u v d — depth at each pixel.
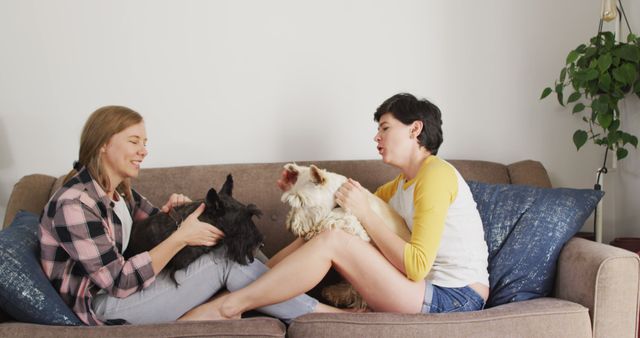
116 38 2.24
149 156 2.29
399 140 1.61
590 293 1.37
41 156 2.26
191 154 2.31
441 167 1.52
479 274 1.52
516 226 1.66
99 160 1.44
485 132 2.39
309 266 1.41
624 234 2.37
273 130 2.33
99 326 1.25
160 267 1.40
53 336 1.19
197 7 2.26
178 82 2.28
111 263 1.34
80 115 2.25
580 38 2.36
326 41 2.31
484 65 2.36
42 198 1.98
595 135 2.28
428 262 1.40
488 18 2.35
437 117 1.63
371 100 2.35
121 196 1.68
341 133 2.35
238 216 1.48
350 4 2.31
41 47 2.22
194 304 1.49
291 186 1.63
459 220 1.52
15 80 2.22
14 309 1.27
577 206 1.65
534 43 2.36
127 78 2.26
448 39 2.35
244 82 2.30
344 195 1.51
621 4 2.29
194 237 1.42
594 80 2.09
